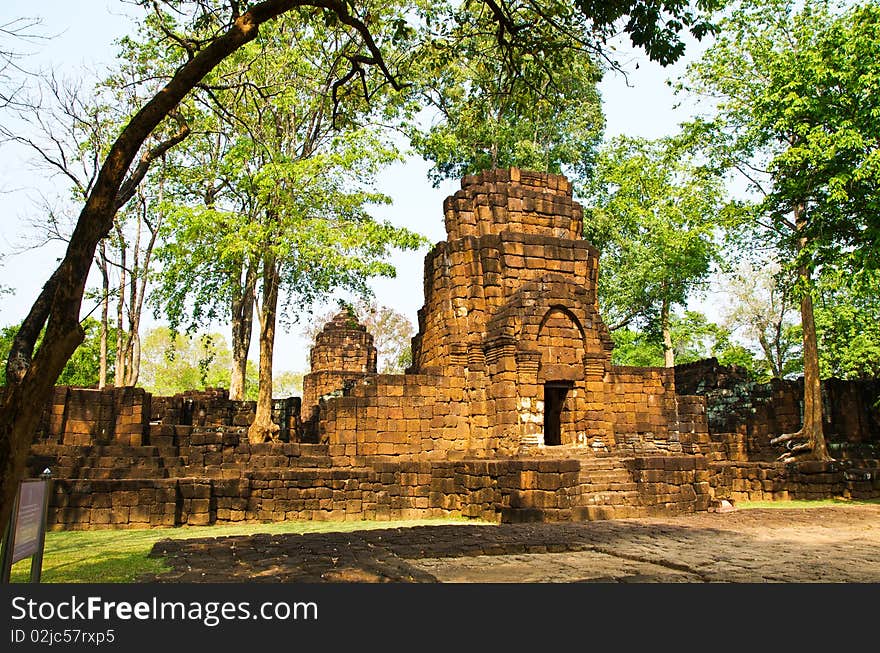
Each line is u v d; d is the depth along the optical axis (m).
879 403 26.80
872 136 19.95
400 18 13.21
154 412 26.81
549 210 23.55
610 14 11.37
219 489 17.22
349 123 22.67
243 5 10.77
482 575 9.03
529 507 15.80
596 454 20.00
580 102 30.30
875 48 19.70
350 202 22.91
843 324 33.78
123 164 6.39
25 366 6.33
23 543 6.48
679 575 8.88
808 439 24.33
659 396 23.66
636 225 34.62
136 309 28.94
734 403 30.92
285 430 30.78
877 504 19.92
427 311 24.27
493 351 20.97
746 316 44.06
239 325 30.48
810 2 24.19
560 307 21.27
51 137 19.03
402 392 21.27
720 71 26.05
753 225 26.23
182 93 6.80
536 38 13.15
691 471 17.92
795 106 20.72
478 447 20.81
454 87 23.28
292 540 11.96
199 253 22.59
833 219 21.31
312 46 23.05
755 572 8.91
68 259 5.96
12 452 5.46
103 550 12.01
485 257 22.06
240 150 21.48
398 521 17.66
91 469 18.30
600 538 12.24
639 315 37.91
